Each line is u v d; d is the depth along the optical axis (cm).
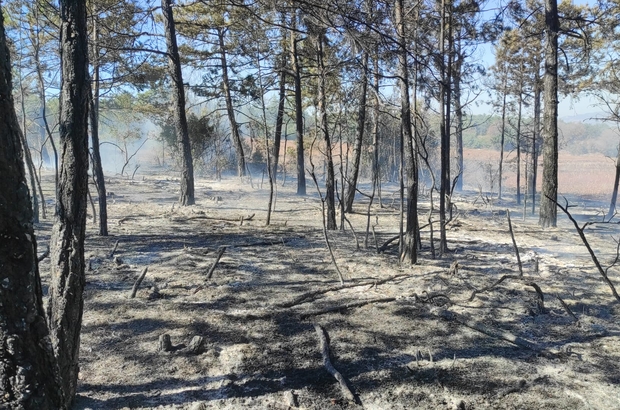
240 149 2545
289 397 371
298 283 680
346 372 418
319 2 524
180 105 1498
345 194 1510
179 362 427
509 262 832
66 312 321
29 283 223
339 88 1172
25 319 222
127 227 1105
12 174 214
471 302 607
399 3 692
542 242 1048
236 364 427
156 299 591
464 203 2045
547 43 1249
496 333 500
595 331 519
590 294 649
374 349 465
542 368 432
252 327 513
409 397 378
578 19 1277
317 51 1023
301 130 2012
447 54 877
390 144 2778
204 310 560
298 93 1994
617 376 417
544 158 1280
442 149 837
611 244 1033
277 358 441
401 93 723
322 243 966
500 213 1739
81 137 322
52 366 238
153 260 788
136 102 2666
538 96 2003
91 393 368
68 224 321
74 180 320
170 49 1469
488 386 397
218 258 695
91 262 751
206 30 2166
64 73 317
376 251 883
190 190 1526
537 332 517
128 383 388
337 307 575
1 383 219
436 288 662
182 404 361
